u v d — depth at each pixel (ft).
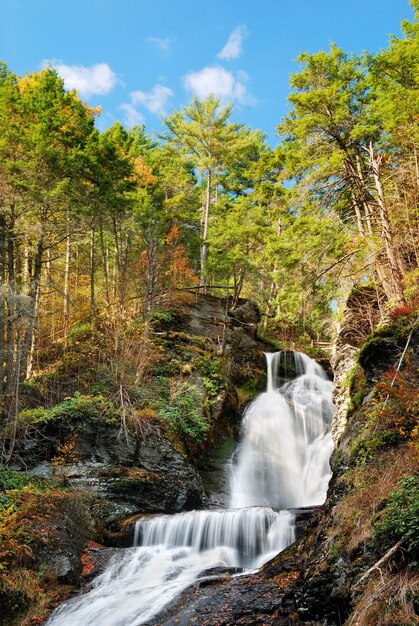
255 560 36.88
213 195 133.90
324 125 58.08
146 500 47.03
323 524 28.17
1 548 32.35
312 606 23.27
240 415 69.26
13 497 38.22
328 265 55.93
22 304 51.67
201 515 40.57
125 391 53.88
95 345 64.64
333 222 54.29
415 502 20.84
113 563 36.70
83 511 41.47
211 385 65.92
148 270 71.61
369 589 19.99
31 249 75.77
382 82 55.11
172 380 63.41
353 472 28.81
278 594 26.04
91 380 59.31
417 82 51.49
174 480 49.55
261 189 70.08
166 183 107.34
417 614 17.60
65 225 64.75
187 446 56.70
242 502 55.93
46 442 48.03
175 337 71.10
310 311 61.77
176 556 37.86
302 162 57.88
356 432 32.40
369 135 57.36
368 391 35.22
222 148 116.47
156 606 28.81
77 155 62.39
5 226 59.62
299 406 69.56
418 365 31.65
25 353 53.47
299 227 55.42
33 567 33.06
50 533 35.70
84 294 90.68
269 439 64.85
